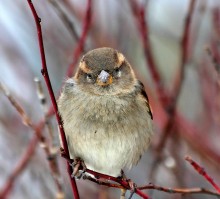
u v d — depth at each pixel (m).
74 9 10.97
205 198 10.96
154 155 10.66
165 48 13.20
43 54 7.25
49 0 9.95
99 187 11.16
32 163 10.88
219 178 10.98
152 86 11.91
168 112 10.02
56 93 11.99
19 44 12.33
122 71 9.59
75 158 9.43
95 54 9.62
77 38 10.17
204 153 10.78
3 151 11.20
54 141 8.81
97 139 9.30
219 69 9.13
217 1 11.34
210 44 11.46
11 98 8.72
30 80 12.19
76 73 9.68
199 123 11.49
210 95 11.45
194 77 12.38
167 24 12.88
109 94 9.40
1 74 12.12
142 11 10.05
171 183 11.24
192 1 9.84
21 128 11.51
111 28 11.54
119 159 9.48
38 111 11.82
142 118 9.52
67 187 11.49
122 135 9.34
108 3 11.70
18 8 11.92
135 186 8.30
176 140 10.81
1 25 12.20
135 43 11.63
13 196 10.56
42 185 10.84
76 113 9.34
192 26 11.98
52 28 11.90
